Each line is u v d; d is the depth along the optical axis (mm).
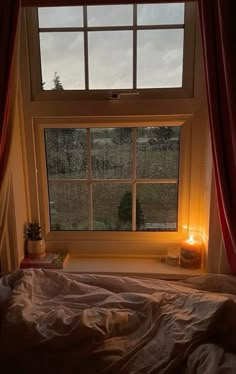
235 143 958
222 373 709
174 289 1175
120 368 850
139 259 1521
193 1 1200
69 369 882
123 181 1499
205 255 1363
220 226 1189
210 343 826
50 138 1481
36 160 1482
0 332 929
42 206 1529
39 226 1492
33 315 960
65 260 1459
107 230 1552
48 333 903
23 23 1324
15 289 1058
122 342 923
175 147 1460
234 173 1025
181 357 819
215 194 1244
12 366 916
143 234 1526
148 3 1201
